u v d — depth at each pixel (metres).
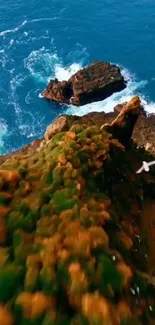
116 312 11.27
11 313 11.30
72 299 11.42
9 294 11.62
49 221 13.05
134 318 11.49
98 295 11.34
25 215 13.42
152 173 19.62
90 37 59.97
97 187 15.39
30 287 11.62
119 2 67.31
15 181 14.48
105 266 12.02
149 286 13.19
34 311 11.19
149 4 66.31
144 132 38.25
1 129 46.03
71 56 56.25
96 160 16.23
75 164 15.40
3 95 50.28
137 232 15.99
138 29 61.00
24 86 51.31
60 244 12.36
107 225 13.55
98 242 12.49
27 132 45.66
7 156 32.47
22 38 60.22
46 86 51.09
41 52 57.03
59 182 14.41
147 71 52.56
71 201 13.53
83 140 16.77
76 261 11.94
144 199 18.36
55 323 11.02
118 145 18.28
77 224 12.89
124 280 12.05
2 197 13.85
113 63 54.75
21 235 12.84
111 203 15.20
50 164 15.05
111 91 48.00
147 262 14.59
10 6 68.00
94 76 48.06
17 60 55.66
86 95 46.88
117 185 17.30
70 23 63.22
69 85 48.25
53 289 11.56
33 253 12.34
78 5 67.19
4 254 12.43
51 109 47.88
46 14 65.56
